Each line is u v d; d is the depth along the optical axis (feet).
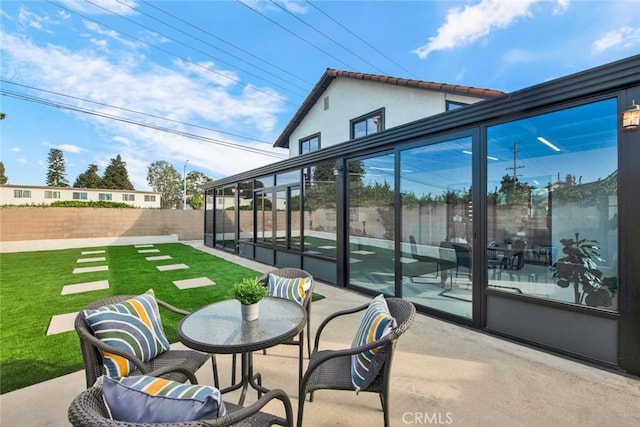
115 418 3.33
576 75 9.24
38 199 65.98
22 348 9.98
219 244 37.14
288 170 23.70
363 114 27.81
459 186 12.61
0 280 19.75
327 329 11.80
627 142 8.47
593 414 6.82
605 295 9.02
